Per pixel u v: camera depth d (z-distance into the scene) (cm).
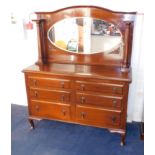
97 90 207
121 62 229
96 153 210
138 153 209
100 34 226
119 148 217
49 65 241
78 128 255
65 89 218
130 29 210
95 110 215
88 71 217
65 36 239
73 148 218
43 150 216
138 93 251
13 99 315
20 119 278
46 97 229
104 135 240
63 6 240
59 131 250
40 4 247
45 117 240
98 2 226
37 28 232
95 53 235
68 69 224
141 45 230
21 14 258
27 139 235
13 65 292
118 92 201
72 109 225
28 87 233
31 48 274
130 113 262
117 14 212
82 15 224
